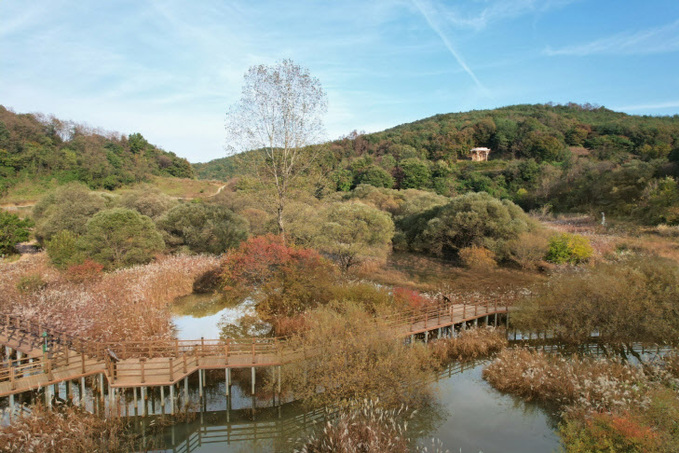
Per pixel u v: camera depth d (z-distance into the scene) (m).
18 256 34.78
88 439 11.15
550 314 18.03
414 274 31.12
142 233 29.17
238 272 21.06
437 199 47.94
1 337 16.17
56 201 38.59
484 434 12.10
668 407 10.58
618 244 32.34
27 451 10.23
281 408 13.93
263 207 30.67
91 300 19.64
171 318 21.36
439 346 17.23
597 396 12.86
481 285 27.53
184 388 13.95
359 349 13.53
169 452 11.65
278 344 14.98
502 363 15.60
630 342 16.83
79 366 13.71
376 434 11.05
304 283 20.05
